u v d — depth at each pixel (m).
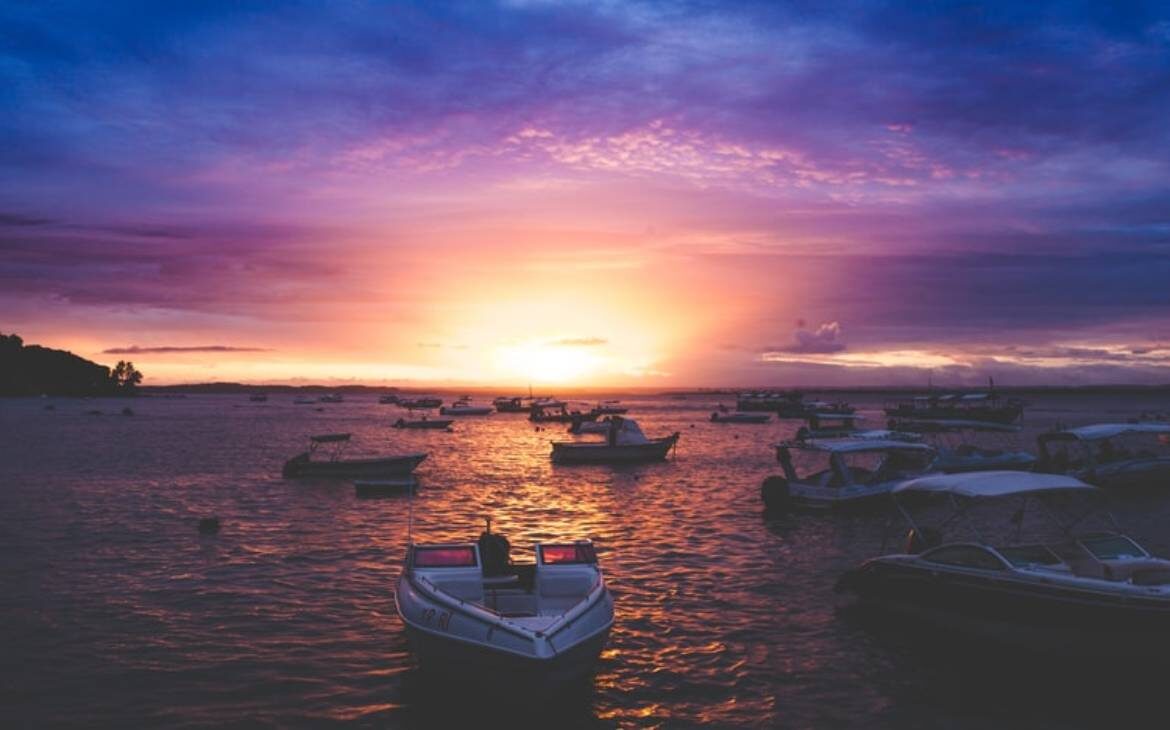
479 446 81.12
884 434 48.34
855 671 15.43
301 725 12.98
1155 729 13.01
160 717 13.14
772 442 85.81
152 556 25.22
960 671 15.48
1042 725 13.16
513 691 13.19
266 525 31.47
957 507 21.59
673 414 179.25
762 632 17.70
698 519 33.25
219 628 17.75
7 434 89.62
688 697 14.24
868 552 26.17
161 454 64.62
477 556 16.30
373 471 48.53
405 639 17.11
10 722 12.87
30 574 22.62
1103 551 17.06
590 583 15.70
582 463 59.69
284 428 111.81
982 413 112.69
